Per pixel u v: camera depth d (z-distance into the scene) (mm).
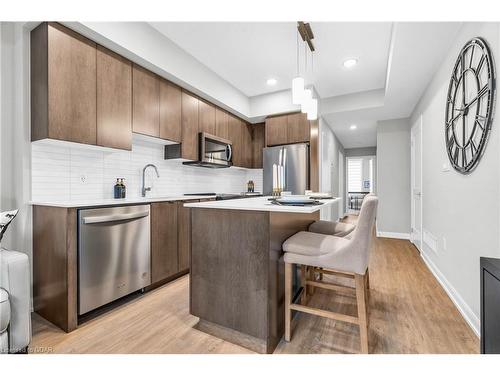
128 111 2389
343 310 1923
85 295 1748
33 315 1872
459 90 1969
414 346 1474
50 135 1818
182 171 3500
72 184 2225
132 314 1871
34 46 1919
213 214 1623
